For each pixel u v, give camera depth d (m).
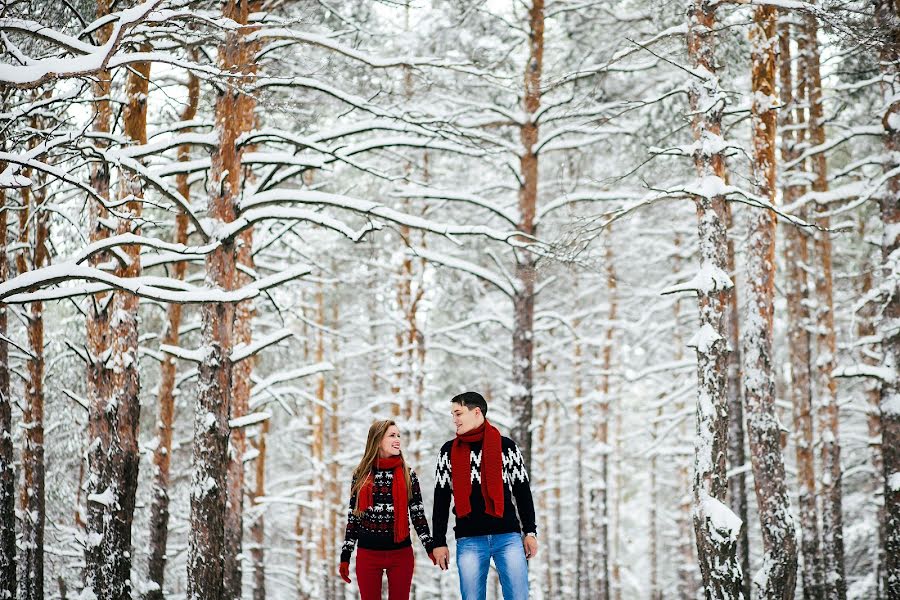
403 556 6.52
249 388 18.08
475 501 5.66
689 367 26.05
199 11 9.78
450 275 24.75
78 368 21.62
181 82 15.93
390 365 31.88
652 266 28.38
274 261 21.86
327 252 25.77
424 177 23.91
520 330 18.30
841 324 25.86
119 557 12.66
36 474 17.70
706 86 11.88
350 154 13.13
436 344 25.77
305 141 12.42
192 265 20.14
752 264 13.51
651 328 29.02
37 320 17.88
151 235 19.30
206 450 11.74
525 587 5.60
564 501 37.16
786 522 12.73
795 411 18.89
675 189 11.83
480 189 19.84
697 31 12.21
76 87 11.38
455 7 17.92
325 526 30.39
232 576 17.23
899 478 12.73
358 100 12.70
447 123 13.45
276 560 34.25
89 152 9.63
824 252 18.97
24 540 17.72
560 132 17.89
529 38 18.45
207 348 11.98
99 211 13.27
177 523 23.08
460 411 5.82
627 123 18.36
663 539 40.91
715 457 11.03
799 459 18.56
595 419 33.00
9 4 8.40
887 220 13.67
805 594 18.22
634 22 17.25
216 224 11.94
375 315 31.27
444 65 12.83
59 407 22.27
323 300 30.19
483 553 5.62
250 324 18.08
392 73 15.36
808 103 17.55
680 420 26.17
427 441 31.31
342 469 32.38
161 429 17.27
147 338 17.84
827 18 11.51
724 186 11.76
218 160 12.13
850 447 26.03
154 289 8.66
